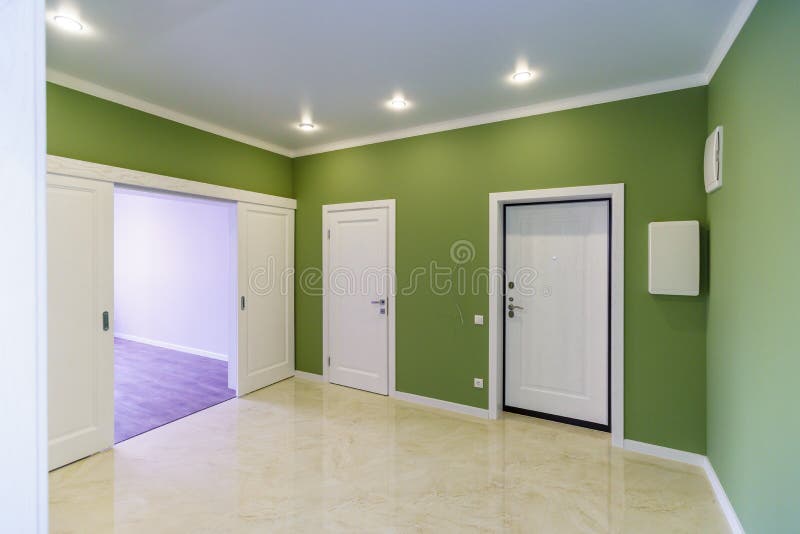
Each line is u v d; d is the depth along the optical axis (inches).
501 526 82.7
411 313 153.8
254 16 81.5
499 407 139.9
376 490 95.3
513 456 111.5
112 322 116.6
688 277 103.3
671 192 109.7
